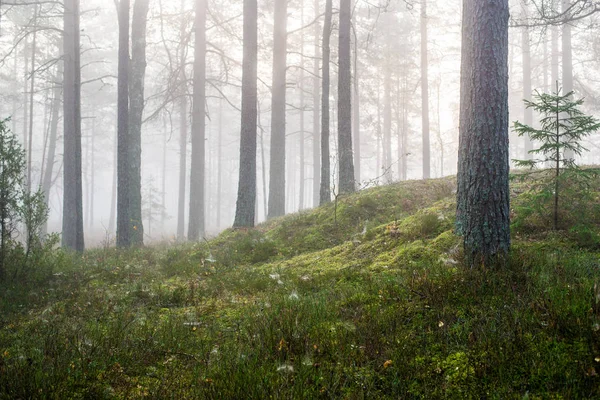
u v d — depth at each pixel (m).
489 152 5.50
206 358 3.97
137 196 14.98
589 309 3.68
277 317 4.53
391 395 3.20
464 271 5.08
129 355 4.07
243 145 12.96
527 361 3.30
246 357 3.73
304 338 3.98
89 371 3.69
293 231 10.69
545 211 6.77
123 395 3.39
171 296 6.37
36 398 3.16
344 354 3.73
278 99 19.55
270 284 6.62
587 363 3.16
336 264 7.26
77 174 12.62
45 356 3.89
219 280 7.25
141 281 7.61
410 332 4.06
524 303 4.11
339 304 4.98
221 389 3.17
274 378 3.34
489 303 4.31
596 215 6.37
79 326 4.88
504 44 5.71
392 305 4.65
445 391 3.15
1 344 4.48
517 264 5.06
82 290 6.94
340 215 10.68
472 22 5.79
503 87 5.64
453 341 3.81
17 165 7.59
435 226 7.41
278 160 19.28
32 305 6.23
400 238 7.45
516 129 6.38
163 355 4.17
